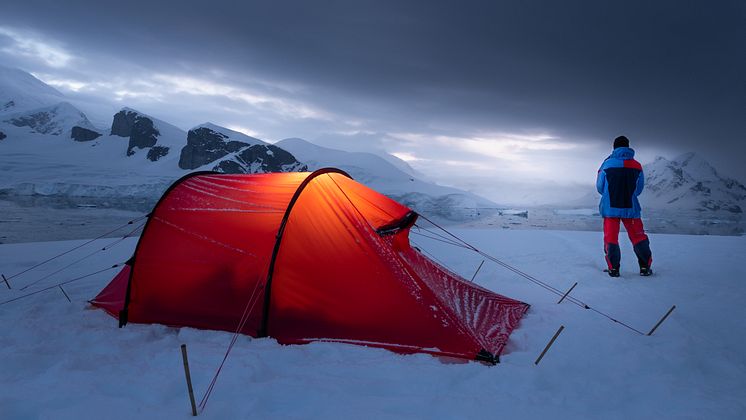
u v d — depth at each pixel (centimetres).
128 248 1016
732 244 1091
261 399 274
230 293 456
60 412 253
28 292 610
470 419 251
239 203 493
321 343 397
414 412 260
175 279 481
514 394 288
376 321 404
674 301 541
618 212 689
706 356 362
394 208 496
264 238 456
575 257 902
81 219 2081
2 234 1484
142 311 488
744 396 291
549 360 348
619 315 482
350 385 298
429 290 417
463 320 399
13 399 269
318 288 428
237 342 415
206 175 571
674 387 299
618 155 695
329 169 511
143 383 296
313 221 454
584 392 296
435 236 1306
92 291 618
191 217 504
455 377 317
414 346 381
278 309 432
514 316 469
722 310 502
